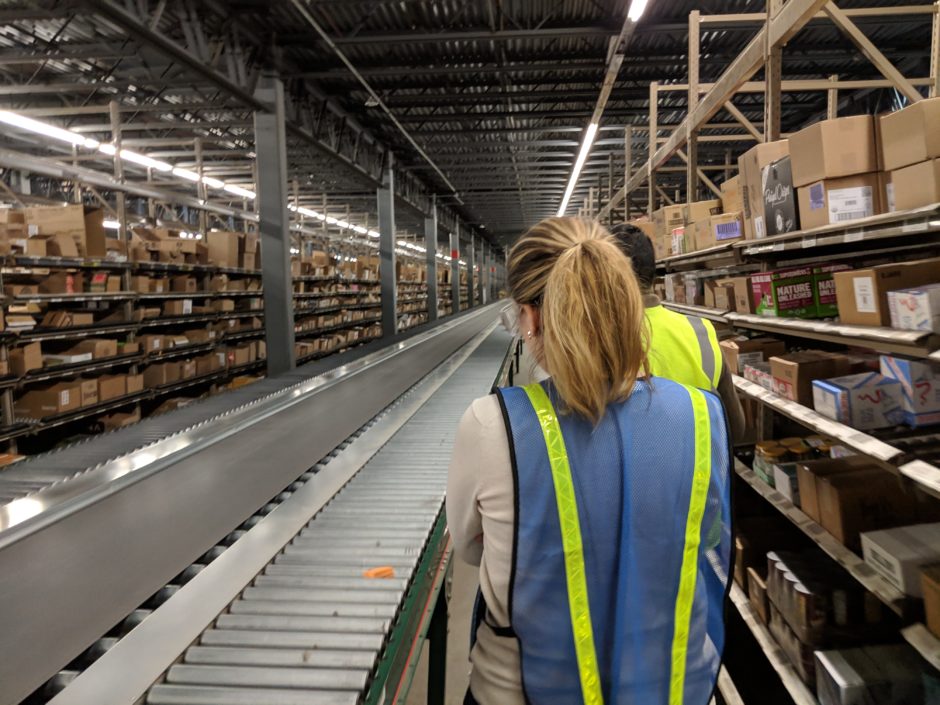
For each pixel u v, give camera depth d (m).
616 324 0.66
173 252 6.73
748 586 2.12
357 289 13.45
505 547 0.67
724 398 1.36
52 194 10.29
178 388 6.68
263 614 1.20
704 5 5.49
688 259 3.19
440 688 1.88
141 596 1.37
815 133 1.67
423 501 1.86
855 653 1.57
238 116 7.88
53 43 5.32
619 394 0.67
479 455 0.69
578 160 9.04
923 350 1.27
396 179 11.78
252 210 12.84
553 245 0.73
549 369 0.69
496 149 10.69
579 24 5.86
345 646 1.07
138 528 1.78
